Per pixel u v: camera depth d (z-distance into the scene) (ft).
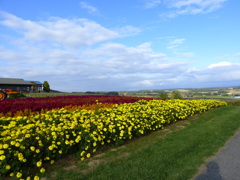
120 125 19.11
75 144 16.26
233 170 13.75
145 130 23.02
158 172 13.03
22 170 12.28
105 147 18.16
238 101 84.89
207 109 49.06
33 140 13.42
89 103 34.96
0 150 11.45
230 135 23.61
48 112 22.13
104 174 12.69
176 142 19.74
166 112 29.37
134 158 15.33
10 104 29.14
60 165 14.12
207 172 13.44
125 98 48.62
